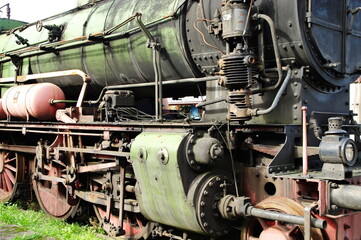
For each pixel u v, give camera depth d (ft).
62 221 24.94
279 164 15.57
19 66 29.86
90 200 22.16
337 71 17.56
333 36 17.53
